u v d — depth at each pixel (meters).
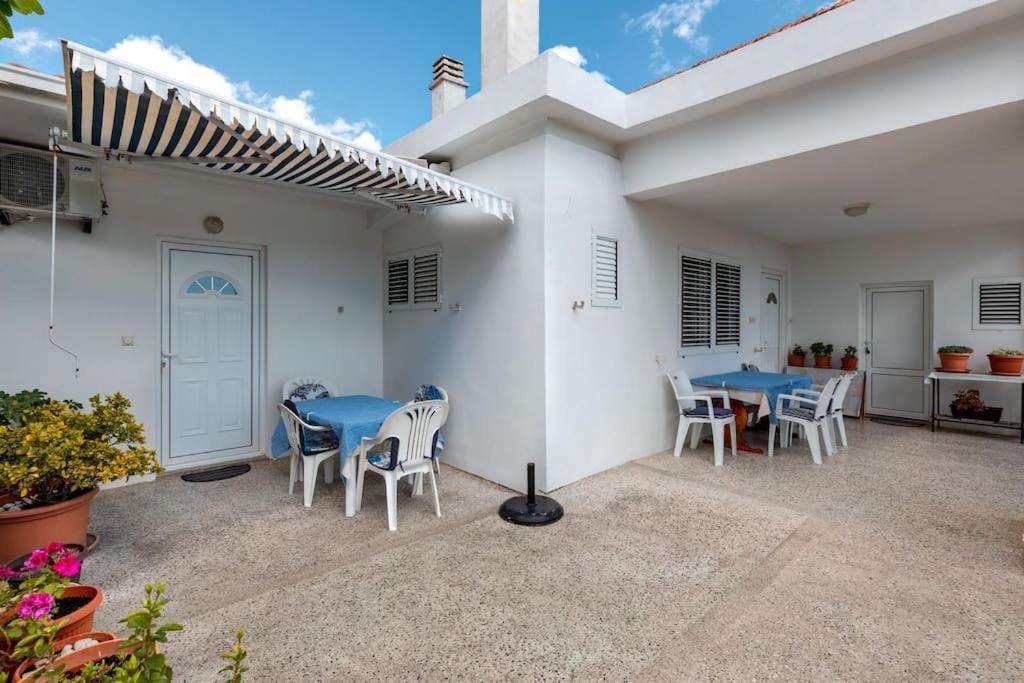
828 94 3.32
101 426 2.93
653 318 5.03
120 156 3.18
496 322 4.29
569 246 4.07
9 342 3.75
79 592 1.78
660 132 4.25
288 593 2.51
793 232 6.79
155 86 2.20
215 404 4.79
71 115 2.61
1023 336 5.95
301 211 5.22
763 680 1.90
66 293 3.97
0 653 1.37
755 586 2.58
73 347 4.00
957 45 2.85
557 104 3.66
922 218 5.91
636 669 1.97
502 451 4.23
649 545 3.04
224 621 2.27
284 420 3.92
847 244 7.30
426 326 5.11
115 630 2.22
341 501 3.82
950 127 3.03
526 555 2.92
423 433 3.48
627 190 4.52
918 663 1.99
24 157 3.58
